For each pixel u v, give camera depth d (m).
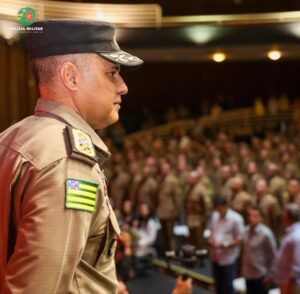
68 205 1.59
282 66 29.94
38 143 1.68
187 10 18.39
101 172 1.79
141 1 15.05
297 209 9.12
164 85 29.78
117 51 1.87
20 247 1.56
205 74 29.91
